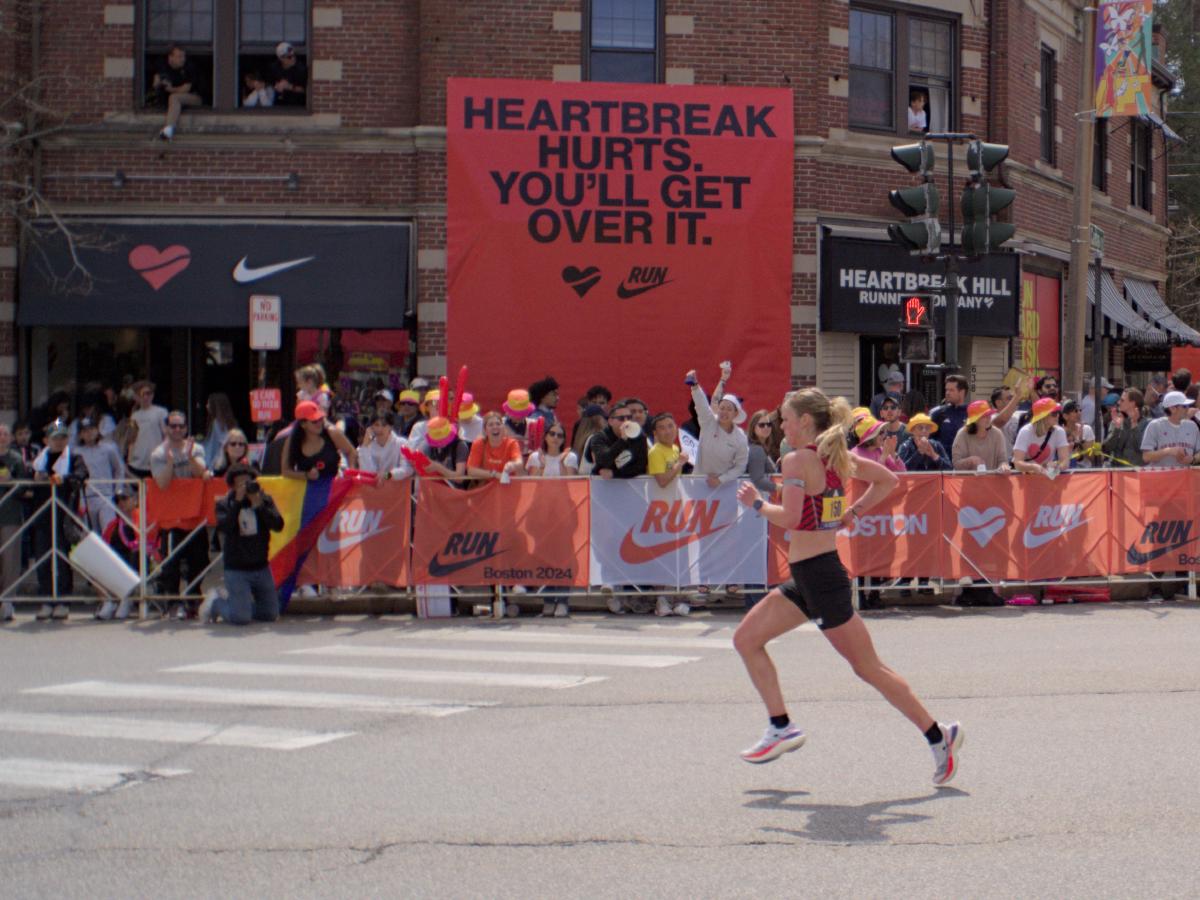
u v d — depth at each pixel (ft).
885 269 62.44
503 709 27.66
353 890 17.08
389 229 58.75
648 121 58.70
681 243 58.90
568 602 42.04
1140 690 29.27
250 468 39.65
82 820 20.18
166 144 58.80
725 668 32.35
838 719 26.58
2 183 54.29
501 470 41.63
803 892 16.89
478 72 58.54
